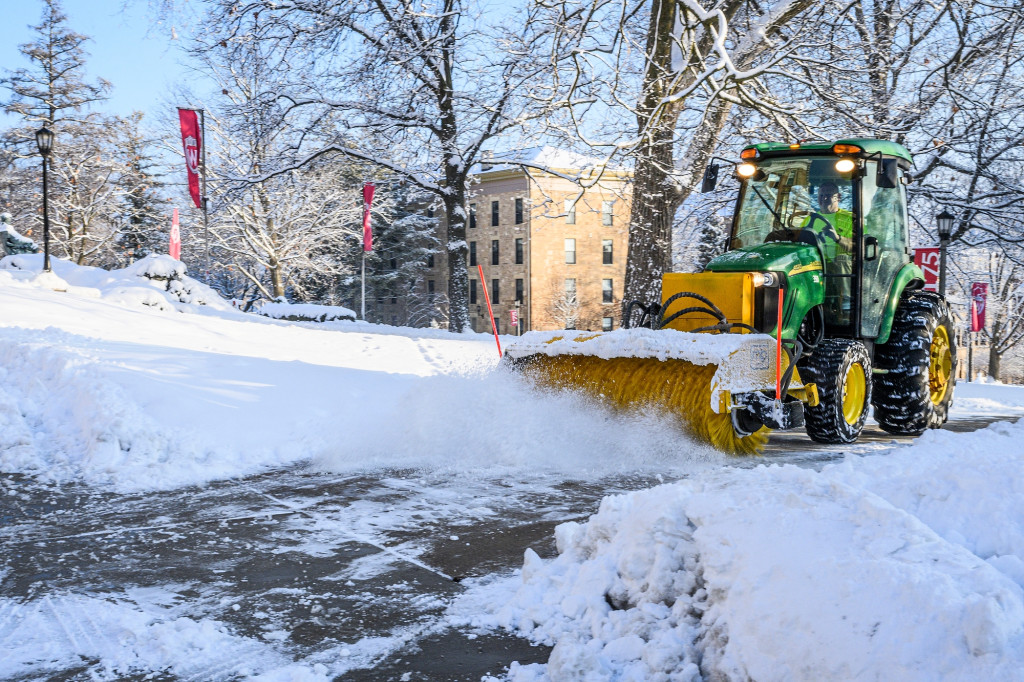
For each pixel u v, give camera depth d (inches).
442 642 129.7
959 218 787.4
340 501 223.8
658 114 650.2
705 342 262.2
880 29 730.8
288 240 1596.9
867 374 318.7
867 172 328.5
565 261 2135.8
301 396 340.8
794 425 280.2
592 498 224.8
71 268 869.8
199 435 282.8
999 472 133.3
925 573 100.7
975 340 1835.6
